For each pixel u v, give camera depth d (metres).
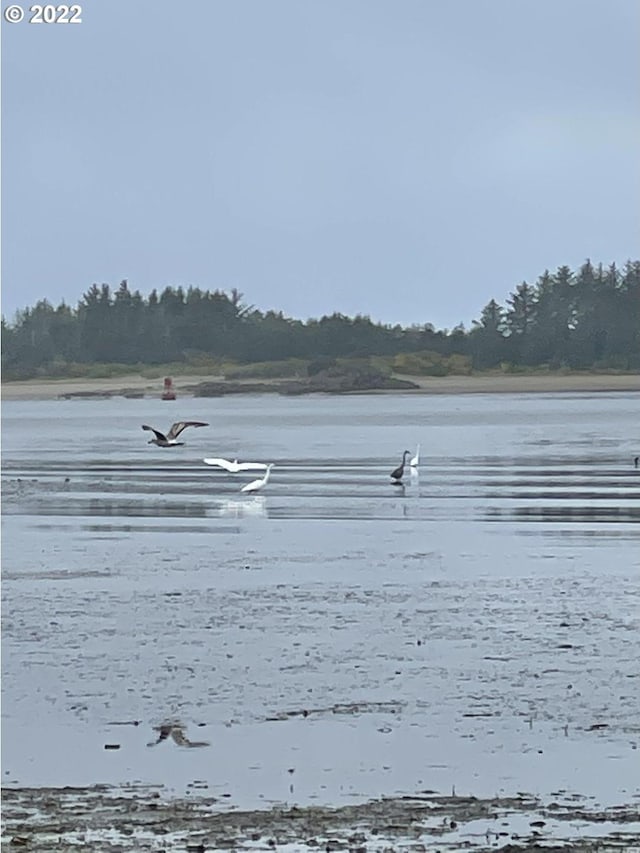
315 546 58.16
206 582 47.91
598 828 22.55
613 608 42.28
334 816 23.09
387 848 21.53
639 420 197.00
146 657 35.41
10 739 27.94
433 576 49.19
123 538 61.34
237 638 37.94
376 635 38.34
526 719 29.41
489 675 33.38
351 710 30.23
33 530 64.69
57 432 184.25
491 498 79.50
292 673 33.62
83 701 31.05
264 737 28.11
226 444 149.00
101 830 22.36
